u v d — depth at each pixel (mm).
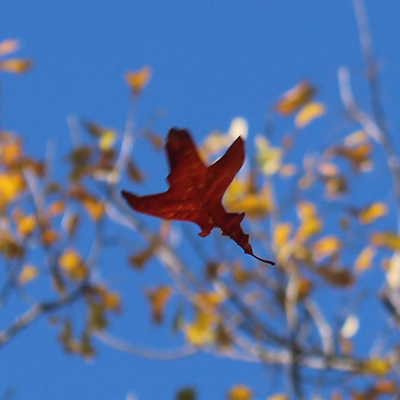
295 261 7332
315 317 6934
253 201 7574
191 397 6023
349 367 6648
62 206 7629
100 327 7453
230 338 6961
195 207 1232
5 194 7473
